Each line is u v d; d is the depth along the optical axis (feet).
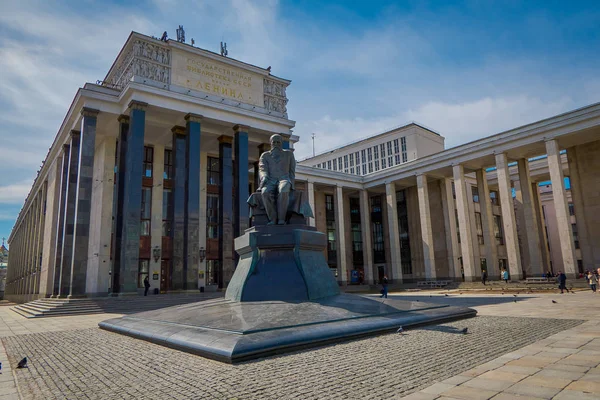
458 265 160.97
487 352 24.31
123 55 110.52
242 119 116.67
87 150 98.17
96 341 35.22
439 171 157.38
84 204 96.02
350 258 187.73
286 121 124.26
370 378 19.08
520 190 142.10
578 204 132.77
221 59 117.08
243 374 20.16
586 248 129.90
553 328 33.58
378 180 174.29
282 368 21.12
